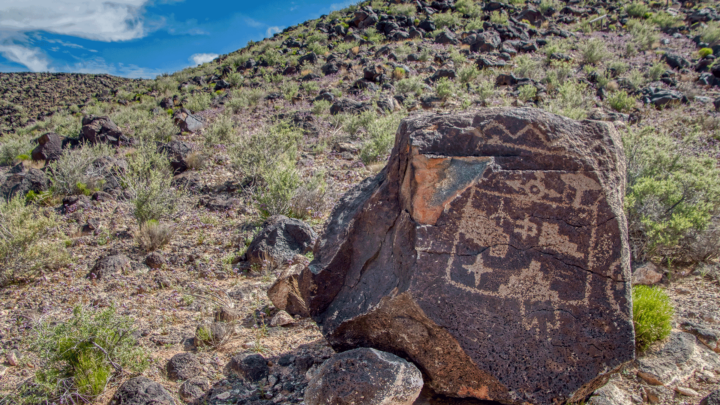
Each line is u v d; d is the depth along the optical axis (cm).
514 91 1470
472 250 265
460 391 271
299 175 791
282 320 408
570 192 266
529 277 262
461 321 257
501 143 280
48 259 584
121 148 1209
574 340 255
